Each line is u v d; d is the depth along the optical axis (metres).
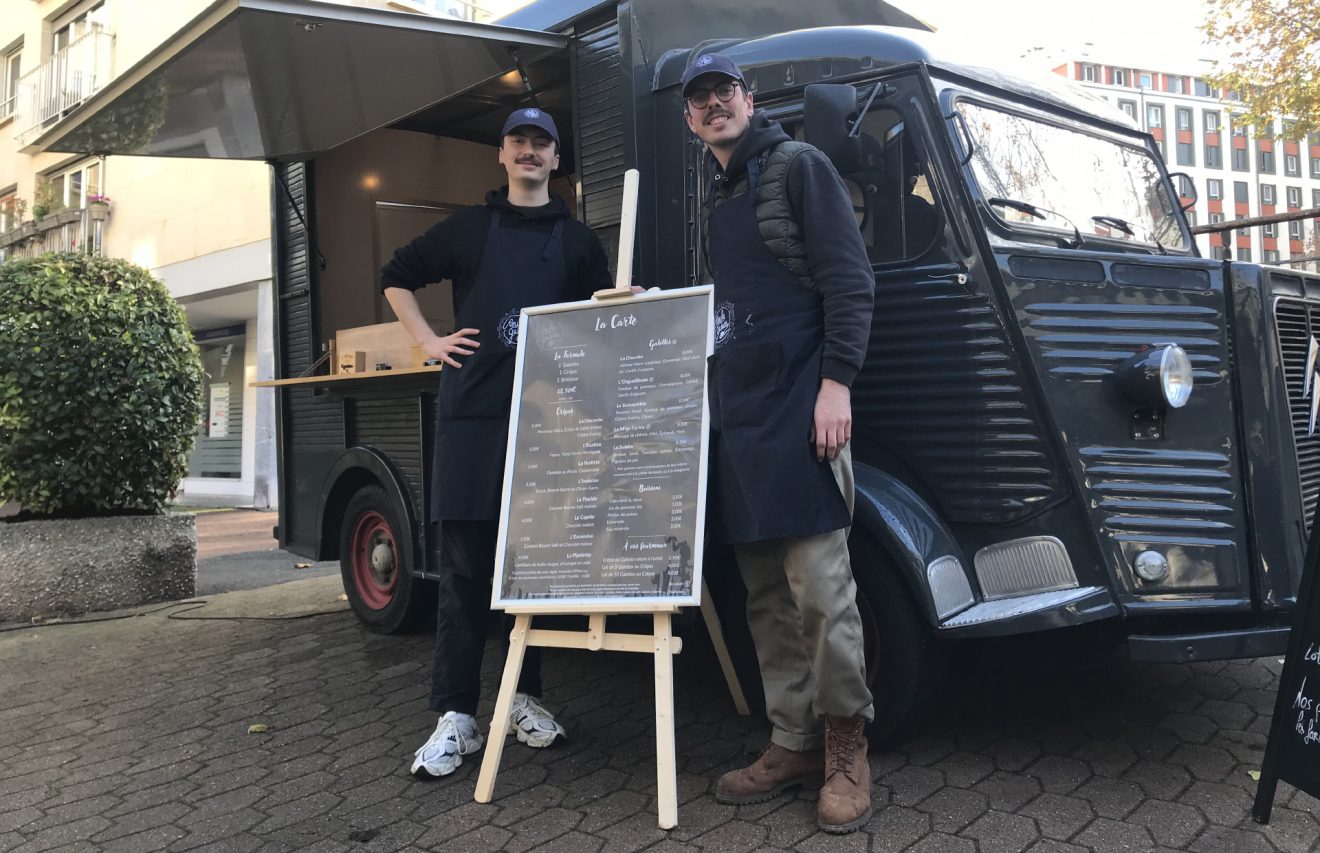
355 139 5.55
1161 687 3.47
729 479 2.54
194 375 6.16
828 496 2.41
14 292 5.53
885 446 3.01
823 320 2.51
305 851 2.47
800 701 2.62
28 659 4.69
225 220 13.09
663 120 3.51
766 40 3.35
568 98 4.98
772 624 2.65
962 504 2.86
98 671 4.43
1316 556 2.30
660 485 2.62
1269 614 2.64
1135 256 2.80
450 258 3.15
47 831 2.68
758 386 2.50
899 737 2.88
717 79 2.59
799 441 2.39
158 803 2.85
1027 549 2.76
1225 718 3.13
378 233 5.76
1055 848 2.29
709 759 2.98
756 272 2.57
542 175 3.15
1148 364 2.59
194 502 14.20
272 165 5.73
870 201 3.05
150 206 14.50
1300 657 2.31
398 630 4.88
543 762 3.01
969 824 2.43
